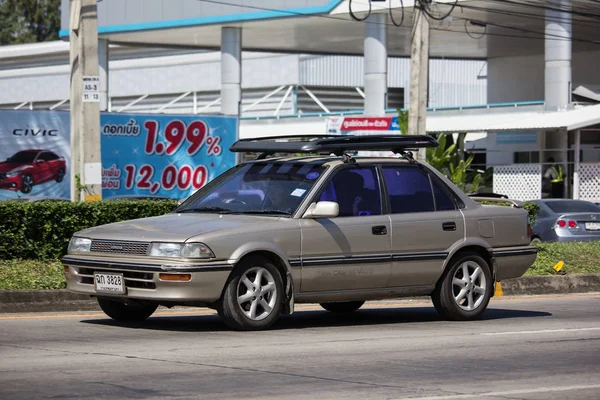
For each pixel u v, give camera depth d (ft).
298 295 49.44
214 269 46.14
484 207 56.70
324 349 43.55
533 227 112.88
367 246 51.24
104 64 225.97
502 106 191.93
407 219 52.90
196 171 145.89
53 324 51.11
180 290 45.78
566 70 183.52
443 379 36.99
